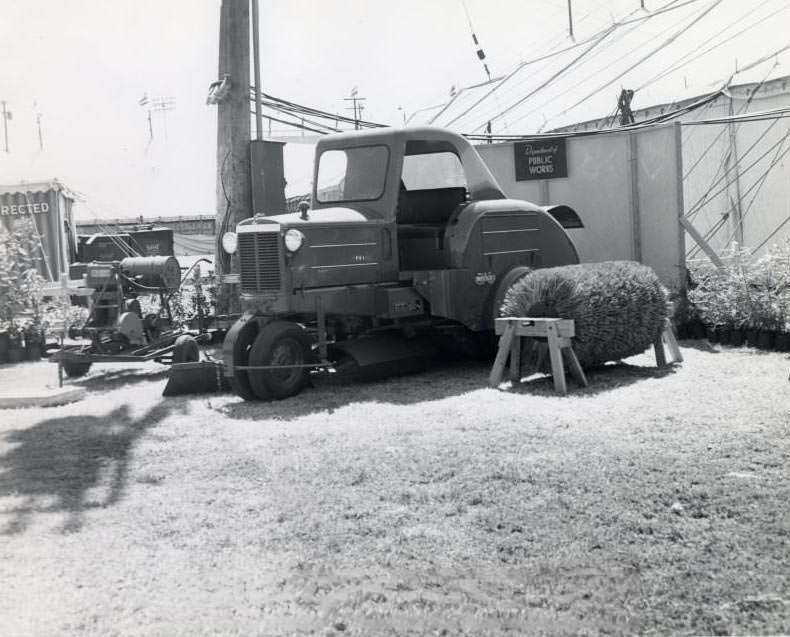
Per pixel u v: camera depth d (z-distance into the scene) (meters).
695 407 5.75
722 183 14.48
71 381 8.83
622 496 3.94
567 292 6.81
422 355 7.89
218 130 11.07
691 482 4.09
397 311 7.55
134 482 4.62
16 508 4.20
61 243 15.95
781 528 3.47
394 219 7.77
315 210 7.73
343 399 6.84
